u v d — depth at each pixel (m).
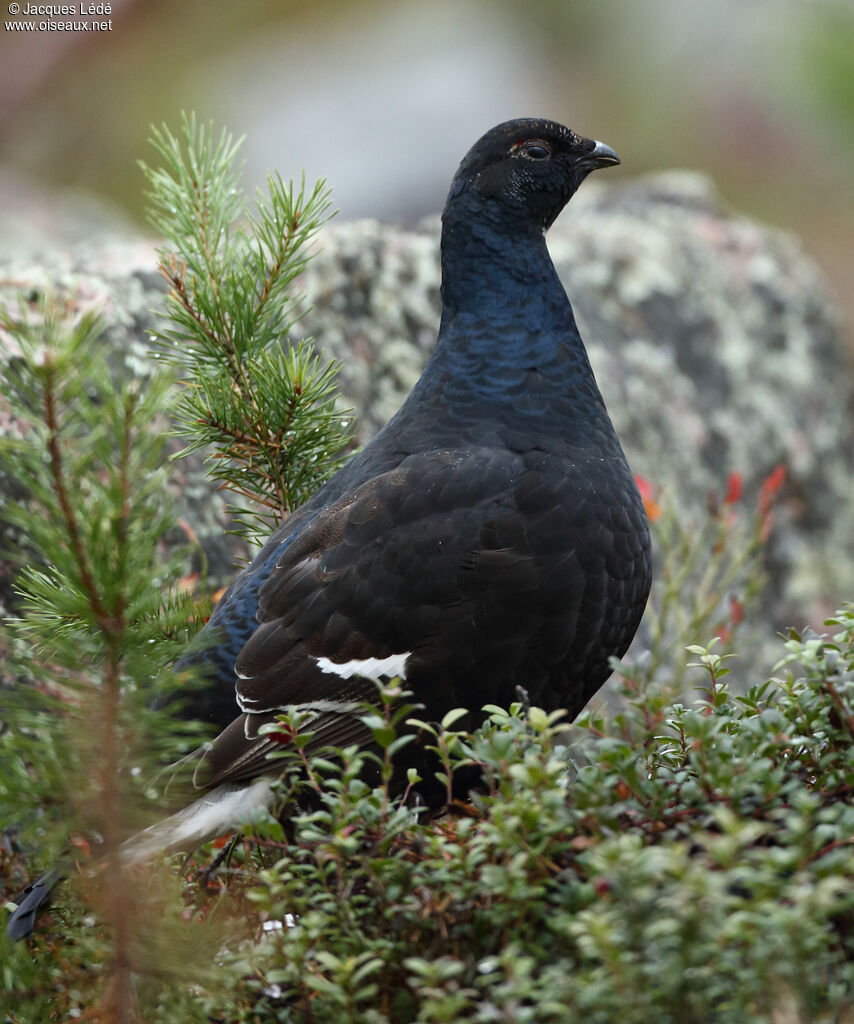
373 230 12.20
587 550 7.05
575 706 7.46
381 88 26.05
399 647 6.86
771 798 4.81
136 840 5.87
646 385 13.28
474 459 7.21
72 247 11.73
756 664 12.73
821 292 15.34
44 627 6.72
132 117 23.97
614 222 14.60
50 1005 5.42
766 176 23.52
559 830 4.67
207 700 7.00
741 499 13.48
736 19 24.02
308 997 4.79
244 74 25.75
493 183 8.27
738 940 4.19
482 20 26.64
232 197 8.09
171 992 5.00
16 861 7.45
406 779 6.88
